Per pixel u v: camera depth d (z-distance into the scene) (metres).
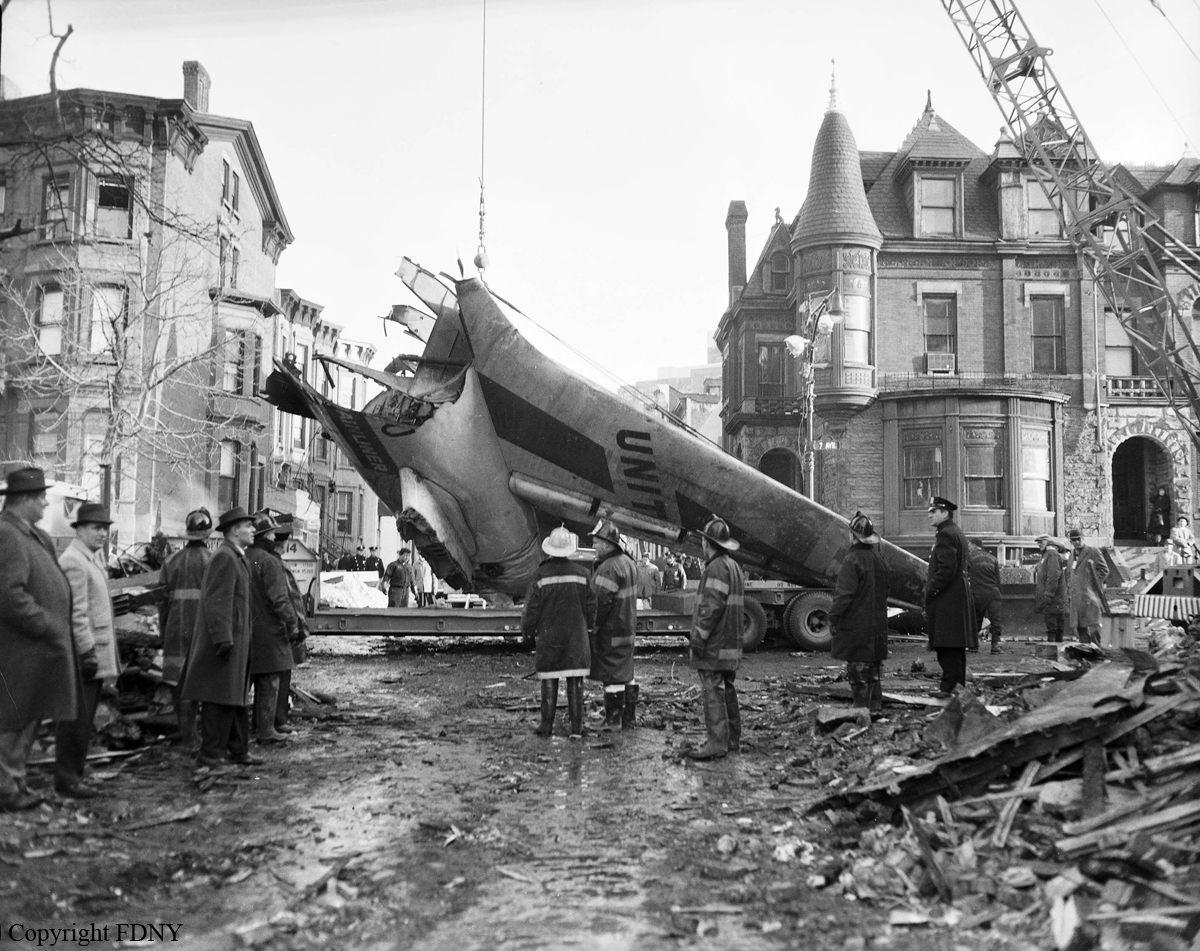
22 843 5.13
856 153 32.56
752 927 4.28
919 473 30.62
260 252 38.12
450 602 23.00
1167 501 32.03
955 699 6.88
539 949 4.03
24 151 9.02
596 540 9.35
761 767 7.48
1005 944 3.96
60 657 5.70
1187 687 5.62
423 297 16.42
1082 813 4.84
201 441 28.52
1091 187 27.94
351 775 7.17
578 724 8.82
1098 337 31.83
